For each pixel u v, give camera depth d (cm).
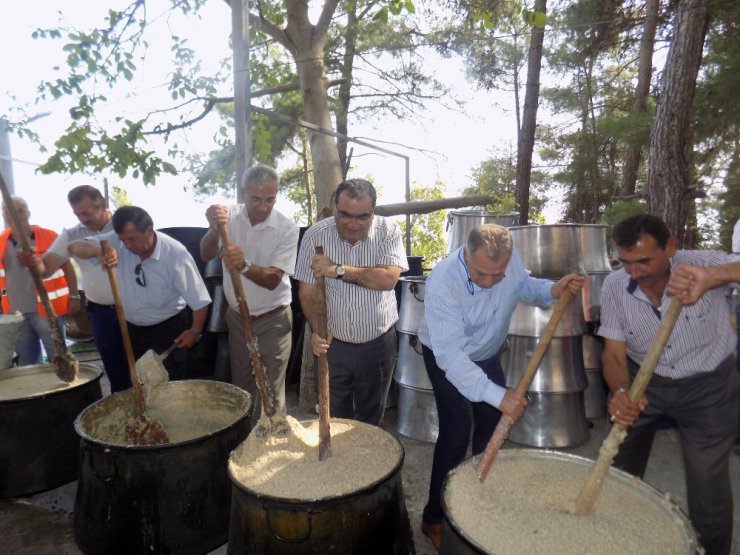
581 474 188
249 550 185
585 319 330
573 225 360
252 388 309
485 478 181
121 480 220
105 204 329
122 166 427
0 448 277
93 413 255
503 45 902
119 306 260
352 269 224
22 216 394
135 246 287
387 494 192
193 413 294
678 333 193
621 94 1073
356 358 270
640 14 966
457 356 193
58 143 412
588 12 916
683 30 502
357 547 182
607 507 170
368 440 226
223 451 237
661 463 318
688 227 809
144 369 278
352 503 180
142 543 221
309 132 441
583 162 1050
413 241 1177
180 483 224
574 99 1070
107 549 223
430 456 333
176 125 461
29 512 283
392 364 285
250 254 295
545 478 185
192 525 226
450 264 210
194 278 310
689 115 516
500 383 244
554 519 161
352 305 259
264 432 218
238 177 392
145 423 264
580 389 341
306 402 408
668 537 153
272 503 176
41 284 299
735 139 659
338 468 204
